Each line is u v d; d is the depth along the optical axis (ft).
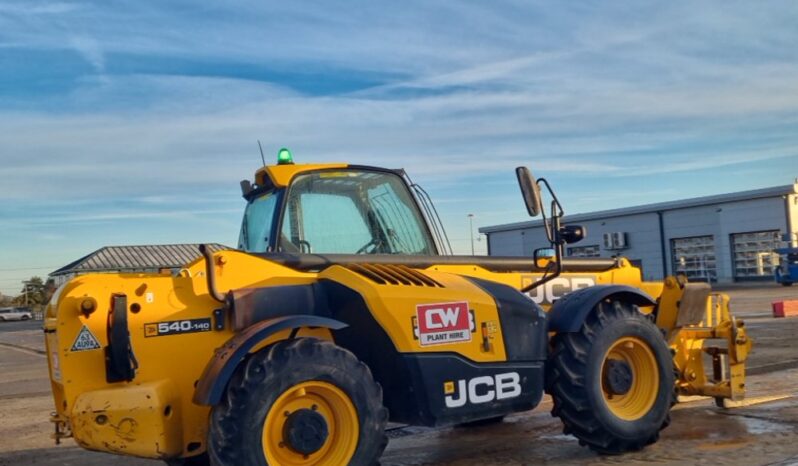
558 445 19.35
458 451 19.27
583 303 17.30
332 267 15.84
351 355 14.43
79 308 13.71
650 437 17.92
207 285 14.58
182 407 14.32
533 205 16.81
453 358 15.61
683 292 20.53
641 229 152.15
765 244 133.39
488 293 16.46
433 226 18.70
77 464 20.62
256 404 13.35
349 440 14.24
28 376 47.96
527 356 16.58
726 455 17.31
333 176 17.42
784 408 22.57
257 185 17.90
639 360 18.29
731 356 21.40
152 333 14.19
